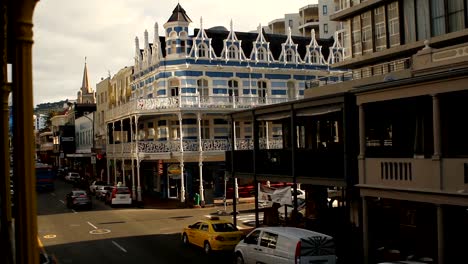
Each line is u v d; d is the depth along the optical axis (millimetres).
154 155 40688
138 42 50281
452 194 14656
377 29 28141
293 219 22719
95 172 65438
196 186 43719
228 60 44656
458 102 17938
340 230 21906
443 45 24031
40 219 33406
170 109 40156
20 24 6074
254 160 24609
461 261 17953
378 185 17484
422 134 18859
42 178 55156
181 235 26234
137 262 20234
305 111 21156
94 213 36375
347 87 25734
